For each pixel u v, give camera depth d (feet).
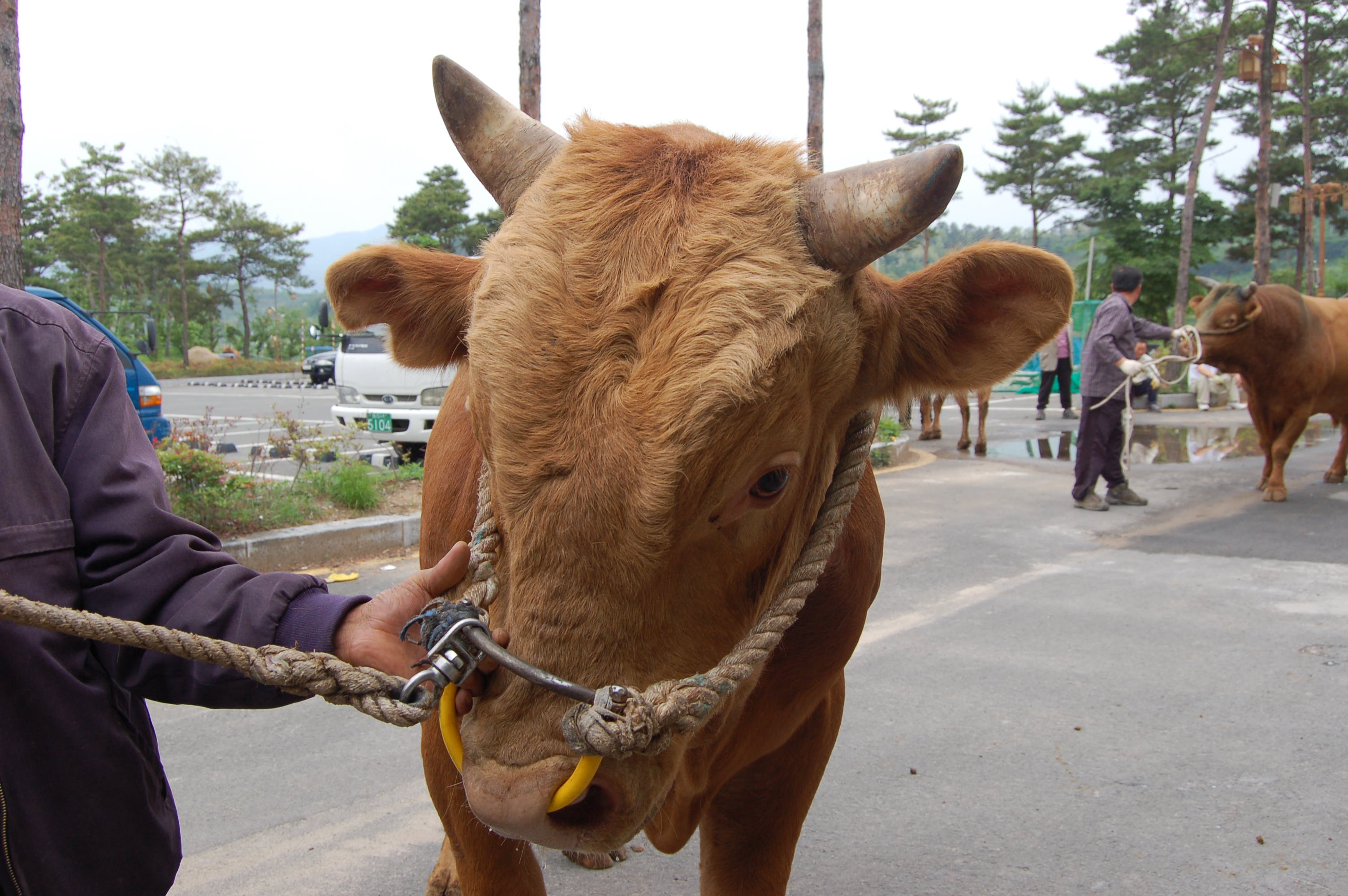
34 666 5.09
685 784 7.23
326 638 5.51
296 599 5.66
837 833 11.68
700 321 5.23
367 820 12.02
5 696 5.04
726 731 7.36
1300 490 33.01
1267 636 18.15
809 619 7.85
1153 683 15.93
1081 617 19.48
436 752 7.35
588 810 5.35
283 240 260.01
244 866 10.98
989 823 11.83
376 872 10.91
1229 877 10.62
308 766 13.46
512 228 5.77
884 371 6.92
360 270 6.88
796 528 6.66
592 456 5.03
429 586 5.86
